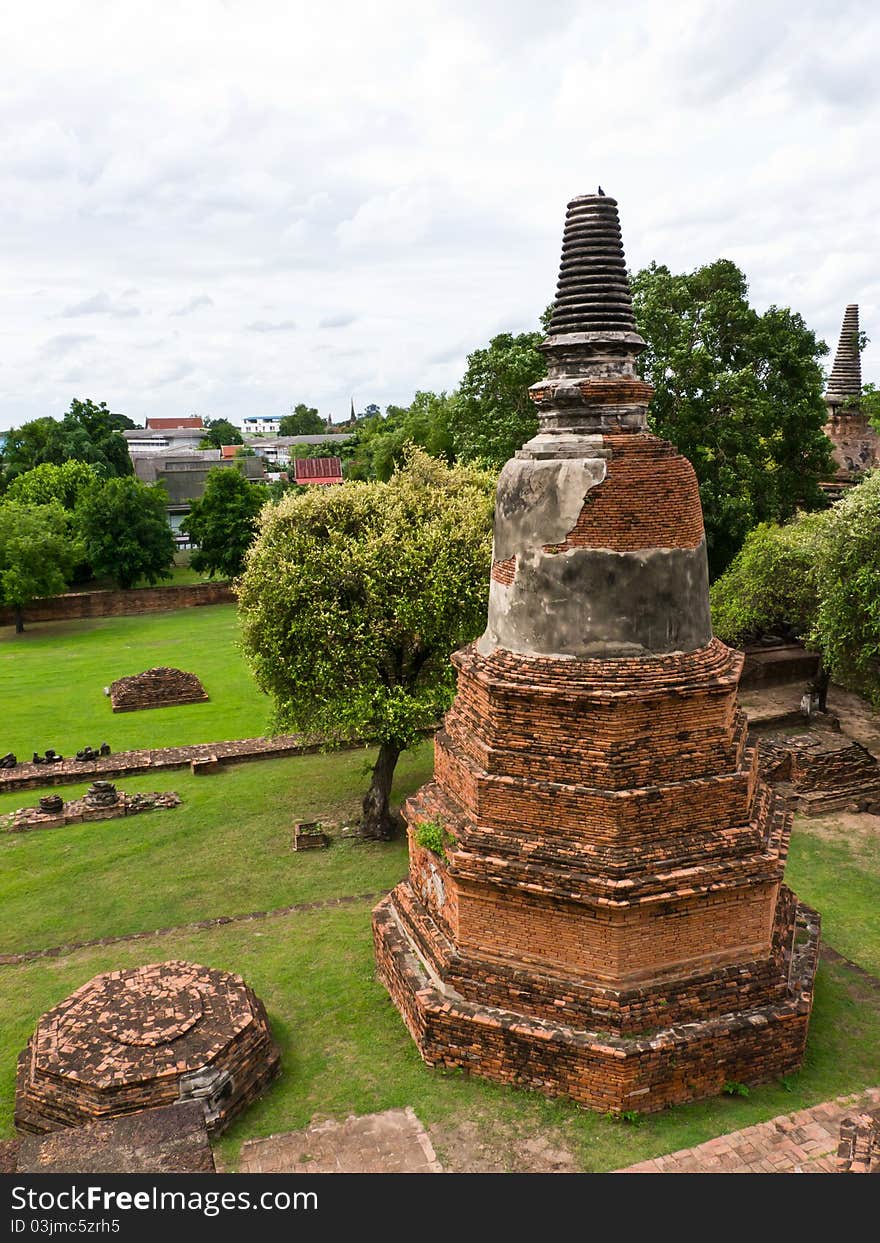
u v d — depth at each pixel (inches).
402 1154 445.1
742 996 490.3
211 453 5580.7
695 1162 427.5
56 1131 433.7
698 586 510.6
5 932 732.7
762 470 1531.7
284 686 883.4
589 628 487.2
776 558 1190.3
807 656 1397.6
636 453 489.7
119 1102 460.8
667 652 492.7
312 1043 550.9
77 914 760.3
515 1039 488.1
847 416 2116.1
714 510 1453.0
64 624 2331.4
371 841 890.7
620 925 467.8
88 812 961.5
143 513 2613.2
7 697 1531.7
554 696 478.0
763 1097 485.7
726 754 490.3
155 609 2524.6
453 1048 506.9
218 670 1712.6
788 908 586.6
